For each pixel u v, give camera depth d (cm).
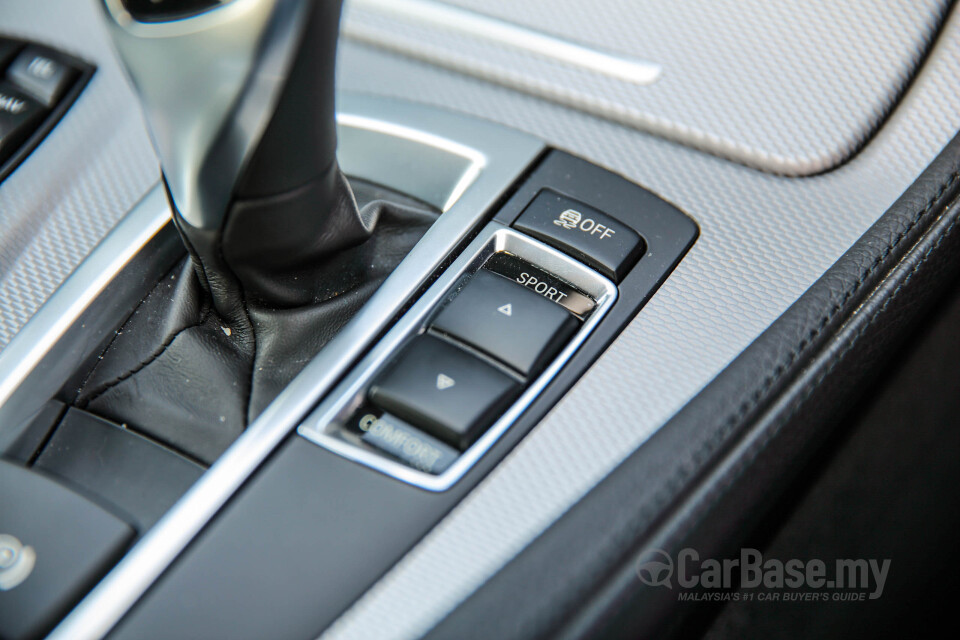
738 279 50
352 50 64
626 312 49
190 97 39
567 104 59
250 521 43
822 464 59
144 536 43
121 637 41
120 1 38
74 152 60
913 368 63
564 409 45
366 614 40
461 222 52
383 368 47
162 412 49
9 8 67
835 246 52
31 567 43
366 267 52
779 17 61
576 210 53
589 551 41
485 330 47
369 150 58
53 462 48
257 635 41
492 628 39
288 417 45
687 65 60
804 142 56
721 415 45
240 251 46
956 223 55
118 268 53
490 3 64
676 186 55
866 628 62
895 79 58
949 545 67
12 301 53
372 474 44
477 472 44
